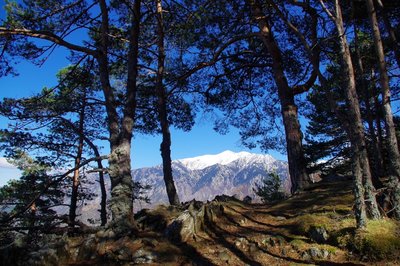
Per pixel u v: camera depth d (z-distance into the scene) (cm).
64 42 995
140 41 1541
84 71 1452
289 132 1334
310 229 745
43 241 752
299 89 1454
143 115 1705
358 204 670
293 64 1688
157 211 969
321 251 654
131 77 1005
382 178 1225
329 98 832
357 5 1220
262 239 759
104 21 1082
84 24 1254
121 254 691
